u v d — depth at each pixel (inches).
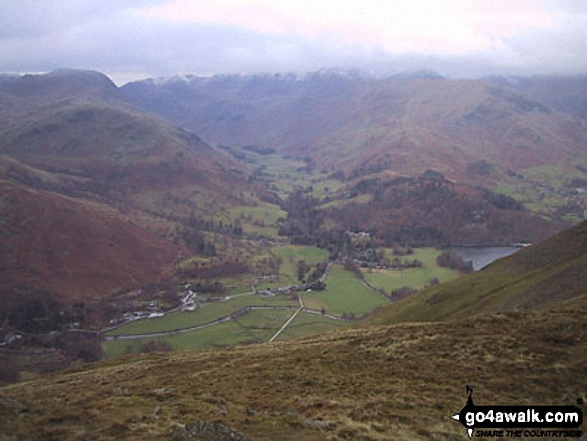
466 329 1931.6
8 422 1144.2
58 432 1081.4
